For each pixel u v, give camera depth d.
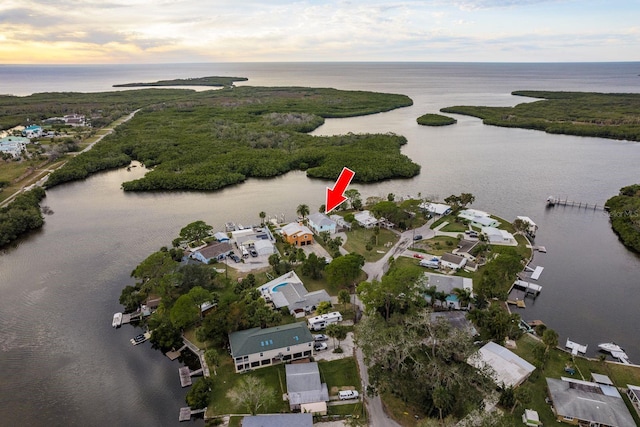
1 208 164.75
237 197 196.62
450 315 97.94
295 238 138.62
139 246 144.62
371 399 77.00
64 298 114.06
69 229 160.38
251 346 84.12
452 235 149.25
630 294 116.25
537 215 173.00
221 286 113.69
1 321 104.25
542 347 85.38
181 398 80.06
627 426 68.50
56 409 77.81
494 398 72.19
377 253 134.75
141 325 102.62
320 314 101.69
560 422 71.62
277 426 67.44
